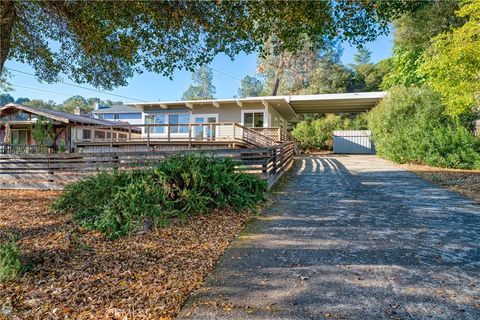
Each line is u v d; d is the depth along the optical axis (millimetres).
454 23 13719
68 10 5277
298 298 2557
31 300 2557
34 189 8531
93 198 5207
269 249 3717
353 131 23750
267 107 17406
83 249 3719
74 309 2436
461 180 8297
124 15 4758
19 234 4246
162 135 18484
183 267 3229
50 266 3229
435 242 3836
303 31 4953
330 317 2271
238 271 3115
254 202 5742
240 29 4828
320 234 4230
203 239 4109
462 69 7820
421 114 12734
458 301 2473
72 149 16844
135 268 3199
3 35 4586
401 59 18219
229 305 2473
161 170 5461
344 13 4508
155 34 5234
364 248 3670
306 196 6766
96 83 7262
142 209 4629
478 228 4387
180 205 5172
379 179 9047
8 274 2912
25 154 8727
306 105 20078
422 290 2654
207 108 18156
